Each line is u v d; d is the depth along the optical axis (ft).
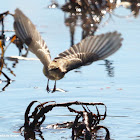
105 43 18.49
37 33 18.70
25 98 41.16
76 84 46.34
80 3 75.00
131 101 40.14
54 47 60.64
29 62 55.72
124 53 60.13
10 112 36.99
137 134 31.58
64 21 75.77
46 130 32.78
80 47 19.36
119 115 36.32
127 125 33.68
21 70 51.85
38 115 32.83
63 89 44.34
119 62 55.83
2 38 56.24
